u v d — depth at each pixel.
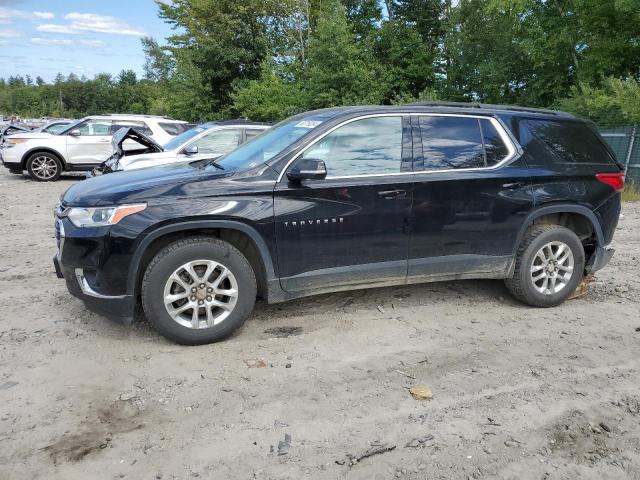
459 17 23.09
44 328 4.26
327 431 2.94
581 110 15.45
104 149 14.62
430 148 4.44
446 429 2.97
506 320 4.58
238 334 4.21
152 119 14.59
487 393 3.36
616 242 7.85
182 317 3.95
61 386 3.37
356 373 3.59
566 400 3.29
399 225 4.29
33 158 14.23
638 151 14.27
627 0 14.86
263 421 3.03
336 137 4.22
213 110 30.17
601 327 4.45
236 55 28.14
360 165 4.24
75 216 3.81
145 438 2.86
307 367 3.67
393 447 2.80
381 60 26.41
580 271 4.90
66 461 2.67
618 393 3.39
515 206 4.59
